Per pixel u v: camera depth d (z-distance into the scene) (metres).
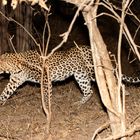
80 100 7.87
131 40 3.68
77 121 6.48
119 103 3.97
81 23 11.79
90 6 3.65
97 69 4.02
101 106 7.25
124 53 10.80
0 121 6.68
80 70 7.69
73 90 8.52
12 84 7.75
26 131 6.19
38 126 6.38
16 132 6.20
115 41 11.47
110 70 4.11
